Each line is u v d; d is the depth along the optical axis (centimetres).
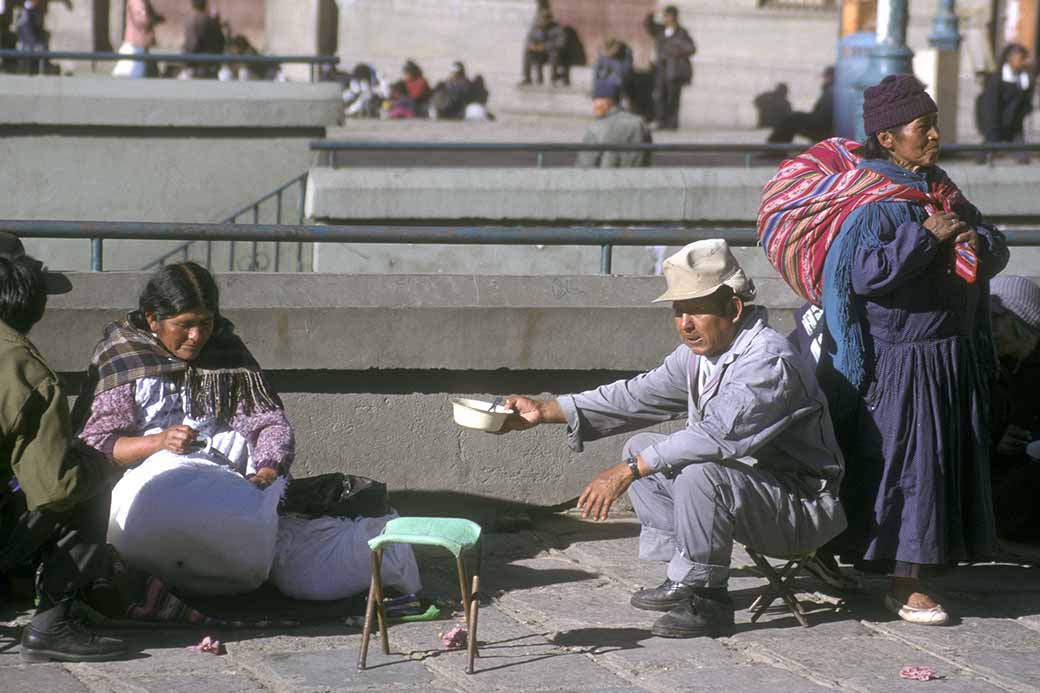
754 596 726
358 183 1517
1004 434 833
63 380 788
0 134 1677
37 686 582
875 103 674
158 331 682
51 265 1694
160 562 666
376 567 610
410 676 601
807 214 675
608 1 3859
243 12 3909
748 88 3756
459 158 2347
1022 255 1588
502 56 3831
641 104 3525
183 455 674
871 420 673
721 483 652
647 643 648
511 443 846
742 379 645
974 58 3697
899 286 660
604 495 650
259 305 860
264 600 688
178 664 611
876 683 601
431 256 1541
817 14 3781
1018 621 692
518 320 821
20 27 3142
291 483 720
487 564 773
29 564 640
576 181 1552
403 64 3816
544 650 637
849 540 685
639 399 698
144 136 1703
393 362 811
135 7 2762
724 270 650
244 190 1730
